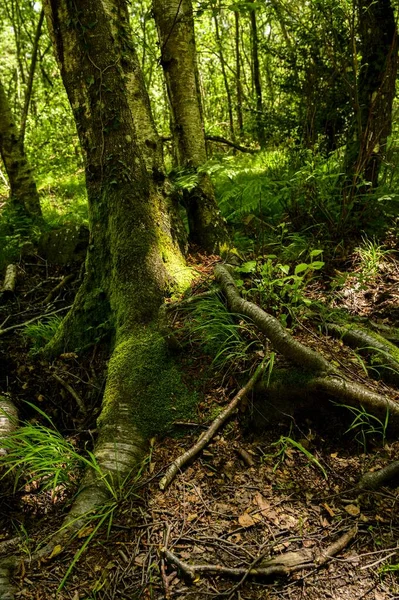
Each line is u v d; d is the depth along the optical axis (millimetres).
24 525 2477
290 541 2160
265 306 3400
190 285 3674
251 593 1946
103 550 2188
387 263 4434
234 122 15594
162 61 4367
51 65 14914
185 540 2199
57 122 13734
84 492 2484
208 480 2520
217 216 4438
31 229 7258
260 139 7395
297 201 4793
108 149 3664
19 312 5316
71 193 10648
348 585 1959
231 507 2359
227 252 4270
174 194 3988
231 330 3125
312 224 4844
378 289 4102
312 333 3281
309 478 2514
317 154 4906
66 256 6348
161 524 2293
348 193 4727
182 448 2730
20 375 3881
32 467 2607
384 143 4707
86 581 2047
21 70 13992
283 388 2795
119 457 2662
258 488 2457
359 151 4445
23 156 8070
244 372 2986
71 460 2744
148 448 2779
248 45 13750
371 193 4750
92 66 3529
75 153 13656
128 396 3002
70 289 5621
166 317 3404
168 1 4172
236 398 2818
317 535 2188
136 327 3439
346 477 2508
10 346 4438
